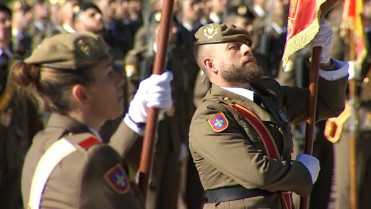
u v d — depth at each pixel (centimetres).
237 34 1316
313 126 1361
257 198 1275
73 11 2575
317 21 1302
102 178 915
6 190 2412
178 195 2633
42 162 943
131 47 3372
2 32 2361
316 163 1330
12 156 2383
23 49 3231
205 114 1291
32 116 2491
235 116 1290
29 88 970
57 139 953
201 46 1333
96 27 2562
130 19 3597
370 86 2347
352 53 2314
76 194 912
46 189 933
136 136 1059
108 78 962
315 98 1358
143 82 1057
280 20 3020
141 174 1039
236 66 1302
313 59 1358
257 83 1359
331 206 2859
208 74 1335
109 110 967
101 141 955
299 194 1293
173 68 2578
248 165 1243
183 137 2589
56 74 946
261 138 1290
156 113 1041
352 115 2344
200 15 3206
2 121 2355
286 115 1359
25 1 3662
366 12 2402
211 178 1298
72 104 954
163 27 1084
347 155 2392
